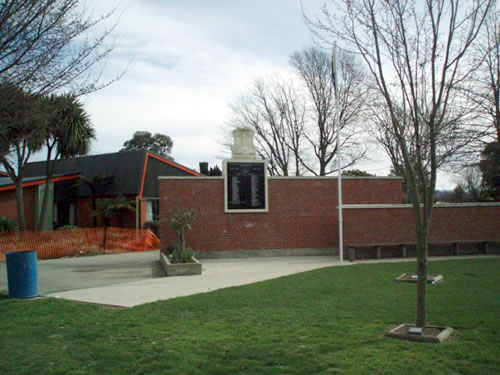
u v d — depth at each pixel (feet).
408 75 22.44
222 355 18.45
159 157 100.42
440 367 16.63
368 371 16.35
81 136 71.20
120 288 36.52
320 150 124.57
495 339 19.86
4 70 20.34
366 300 28.50
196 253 56.44
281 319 24.04
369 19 22.65
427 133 27.35
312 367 16.85
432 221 56.75
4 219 77.05
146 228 90.33
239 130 59.00
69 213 99.19
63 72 22.15
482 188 110.83
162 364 17.52
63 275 46.55
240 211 57.36
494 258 51.70
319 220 59.72
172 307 27.58
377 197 61.93
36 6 20.29
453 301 27.50
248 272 44.04
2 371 17.17
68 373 16.90
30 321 24.59
